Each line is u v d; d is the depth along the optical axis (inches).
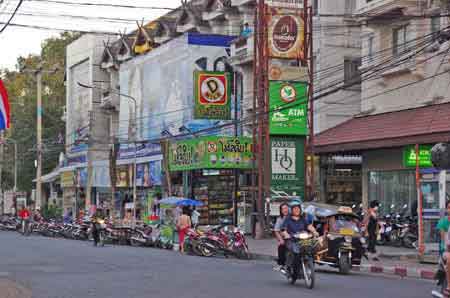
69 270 807.1
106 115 2415.1
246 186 1569.9
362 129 1232.2
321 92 1457.9
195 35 1765.5
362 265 877.8
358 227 831.1
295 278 650.8
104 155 2390.5
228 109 1609.3
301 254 633.0
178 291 605.9
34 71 2374.5
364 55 1304.1
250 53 1552.7
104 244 1434.5
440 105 1112.8
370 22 1229.7
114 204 2062.0
